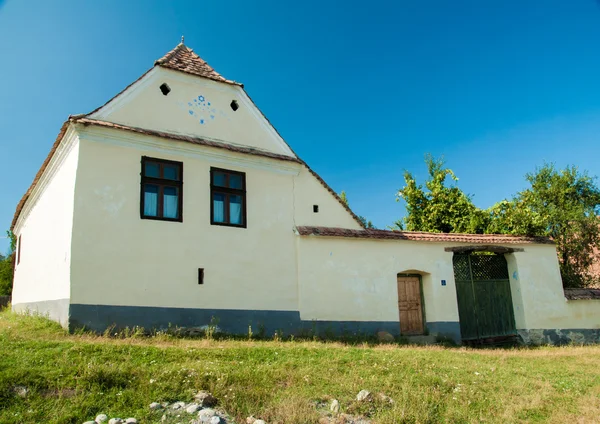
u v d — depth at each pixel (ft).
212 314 44.37
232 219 48.01
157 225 43.11
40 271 51.93
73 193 39.81
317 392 27.32
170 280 42.80
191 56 52.44
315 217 53.78
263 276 48.24
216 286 45.19
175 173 45.27
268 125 53.21
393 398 27.50
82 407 22.67
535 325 57.77
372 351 37.78
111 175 41.60
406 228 87.35
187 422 22.63
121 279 40.42
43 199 54.24
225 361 31.07
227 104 51.06
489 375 33.83
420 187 86.02
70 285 38.22
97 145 41.45
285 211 51.57
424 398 27.61
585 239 73.31
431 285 55.98
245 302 46.55
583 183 79.61
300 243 51.19
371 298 52.75
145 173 43.55
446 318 55.36
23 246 65.77
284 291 49.14
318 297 50.47
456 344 54.44
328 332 49.62
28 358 26.99
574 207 75.56
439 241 56.95
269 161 51.26
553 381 33.88
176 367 28.04
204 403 24.56
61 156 45.62
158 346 33.32
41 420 21.56
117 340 35.37
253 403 25.23
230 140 49.93
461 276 58.23
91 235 39.75
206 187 46.65
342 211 56.13
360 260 53.31
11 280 114.42
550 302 59.21
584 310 60.54
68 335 36.63
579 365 40.34
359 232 54.13
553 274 60.39
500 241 58.90
